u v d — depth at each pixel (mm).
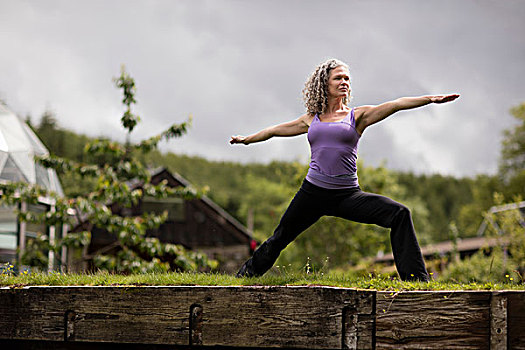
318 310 3961
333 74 4906
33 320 4539
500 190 48000
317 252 23969
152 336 4266
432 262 17719
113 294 4391
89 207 13352
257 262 4965
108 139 13953
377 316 3871
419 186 87625
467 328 3721
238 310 4109
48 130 66875
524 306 3621
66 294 4496
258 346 4043
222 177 92812
